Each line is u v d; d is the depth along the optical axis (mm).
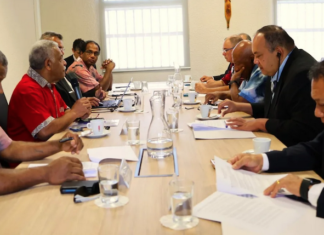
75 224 1101
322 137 1570
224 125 2330
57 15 6441
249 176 1408
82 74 4172
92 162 1677
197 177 1459
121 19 6617
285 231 1013
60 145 1816
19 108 2535
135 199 1270
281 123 2166
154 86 5270
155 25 6633
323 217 1089
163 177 1477
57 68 2713
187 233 1024
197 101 3553
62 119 2490
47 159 1813
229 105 2738
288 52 2418
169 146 1751
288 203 1187
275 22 6613
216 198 1226
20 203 1269
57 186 1414
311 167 1527
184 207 1075
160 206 1206
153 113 1783
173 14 6609
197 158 1707
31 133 2496
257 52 2447
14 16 5066
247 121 2232
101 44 6660
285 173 1497
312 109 2154
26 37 5512
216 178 1345
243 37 4766
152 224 1085
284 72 2396
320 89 1378
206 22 6551
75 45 5254
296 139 2160
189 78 5773
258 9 6531
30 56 2676
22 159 1821
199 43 6605
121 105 3533
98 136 2172
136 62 6715
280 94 2344
